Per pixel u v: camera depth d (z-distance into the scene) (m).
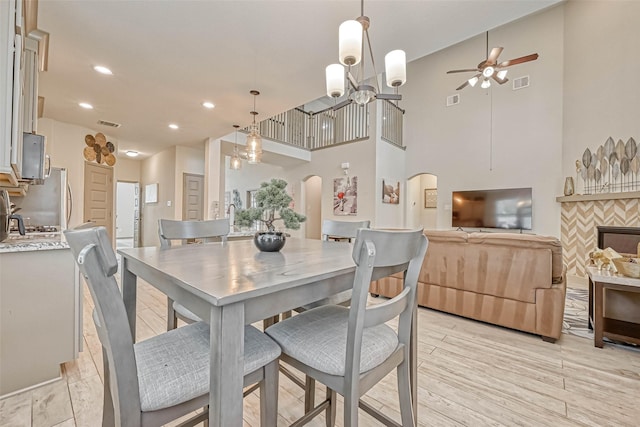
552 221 5.65
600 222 4.74
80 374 1.82
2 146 1.39
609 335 2.27
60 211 3.52
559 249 2.37
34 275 1.72
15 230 2.84
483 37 6.66
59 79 3.22
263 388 0.96
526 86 6.06
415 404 1.38
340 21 2.25
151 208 7.72
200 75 3.13
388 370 1.06
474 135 6.73
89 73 3.08
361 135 6.70
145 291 3.70
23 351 1.67
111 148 5.82
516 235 2.60
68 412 1.48
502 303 2.60
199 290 0.74
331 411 1.31
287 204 1.67
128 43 2.54
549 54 5.82
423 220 8.55
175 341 0.98
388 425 1.20
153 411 0.75
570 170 5.36
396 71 2.20
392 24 2.28
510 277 2.56
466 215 6.57
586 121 5.08
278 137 6.83
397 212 7.34
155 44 2.56
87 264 0.64
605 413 1.52
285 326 1.14
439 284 3.00
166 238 1.77
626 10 4.48
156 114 4.38
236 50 2.65
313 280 0.91
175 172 6.49
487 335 2.49
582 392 1.70
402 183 7.62
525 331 2.48
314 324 1.16
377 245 0.86
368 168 6.46
